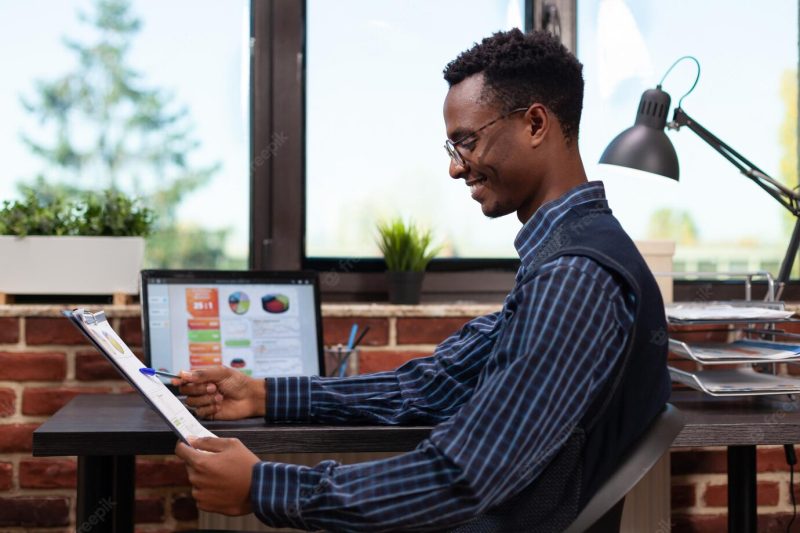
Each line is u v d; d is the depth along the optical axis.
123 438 1.30
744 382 1.67
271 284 1.80
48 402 1.94
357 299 2.20
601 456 0.96
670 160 1.75
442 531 0.96
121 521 1.61
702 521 2.13
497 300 2.24
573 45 2.24
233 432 1.29
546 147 1.05
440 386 1.33
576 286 0.91
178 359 1.70
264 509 0.91
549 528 0.95
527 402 0.87
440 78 2.22
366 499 0.87
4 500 1.94
